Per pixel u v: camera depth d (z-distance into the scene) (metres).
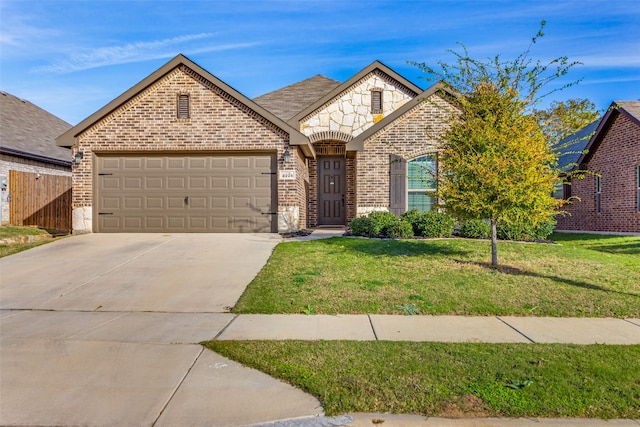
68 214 17.36
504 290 7.00
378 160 13.82
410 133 13.80
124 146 12.88
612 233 15.99
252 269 8.52
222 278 7.90
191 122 12.91
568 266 8.82
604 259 9.86
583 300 6.54
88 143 12.91
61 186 17.19
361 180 13.84
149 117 12.94
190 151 12.92
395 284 7.32
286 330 5.28
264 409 3.42
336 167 17.09
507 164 7.84
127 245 10.84
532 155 7.83
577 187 18.48
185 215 13.00
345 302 6.39
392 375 3.89
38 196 16.34
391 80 16.31
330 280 7.55
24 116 20.62
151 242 11.25
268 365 4.16
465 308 6.15
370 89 16.30
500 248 10.67
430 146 13.73
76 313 6.10
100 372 4.11
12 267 8.73
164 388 3.78
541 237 12.19
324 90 19.08
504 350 4.52
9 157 16.28
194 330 5.32
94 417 3.33
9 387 3.80
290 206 12.94
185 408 3.45
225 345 4.71
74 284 7.57
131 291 7.16
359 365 4.12
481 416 3.28
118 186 12.99
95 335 5.16
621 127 15.91
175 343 4.87
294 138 12.85
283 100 18.33
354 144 13.71
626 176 15.68
